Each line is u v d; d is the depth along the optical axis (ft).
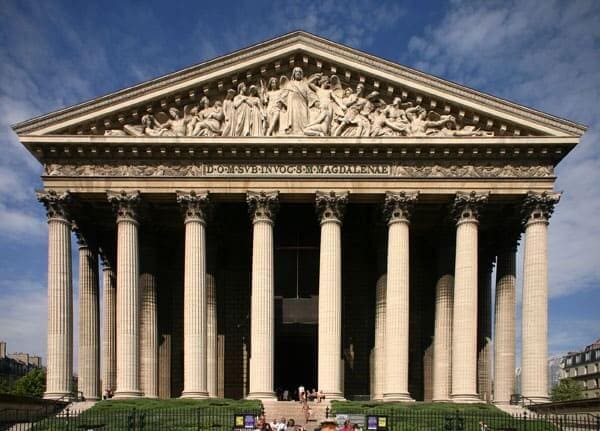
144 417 117.08
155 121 158.51
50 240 154.81
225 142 155.22
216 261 182.39
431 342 185.98
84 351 170.09
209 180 157.17
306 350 195.11
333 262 155.02
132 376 151.43
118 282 154.30
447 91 156.97
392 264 155.63
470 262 154.71
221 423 120.37
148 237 174.60
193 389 150.00
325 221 157.07
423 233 189.67
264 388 150.20
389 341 153.79
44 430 116.78
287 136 155.33
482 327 185.47
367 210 187.62
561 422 122.52
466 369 151.53
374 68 156.97
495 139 155.12
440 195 158.71
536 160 158.20
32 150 156.66
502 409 147.74
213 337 172.45
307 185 157.48
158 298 186.91
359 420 124.98
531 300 154.30
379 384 168.25
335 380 151.12
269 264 155.22
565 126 154.71
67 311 153.89
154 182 157.07
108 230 186.60
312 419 137.08
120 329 152.35
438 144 155.22
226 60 156.97
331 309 153.28
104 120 157.07
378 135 157.38
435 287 187.01
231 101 159.53
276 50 157.07
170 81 156.56
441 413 128.88
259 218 156.76
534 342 152.66
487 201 158.40
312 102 159.53
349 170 157.99
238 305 190.70
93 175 156.66
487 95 155.94
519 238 174.91
